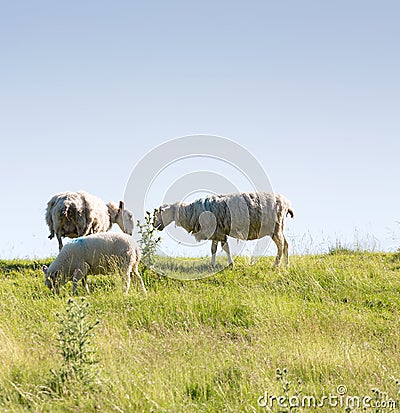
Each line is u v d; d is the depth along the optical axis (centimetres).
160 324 1247
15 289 1529
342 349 1058
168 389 840
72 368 858
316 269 1712
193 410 800
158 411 774
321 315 1315
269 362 973
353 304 1464
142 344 1069
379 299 1481
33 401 795
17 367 890
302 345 1066
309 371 953
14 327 1152
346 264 1809
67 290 1507
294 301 1445
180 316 1293
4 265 1827
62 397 805
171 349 1049
